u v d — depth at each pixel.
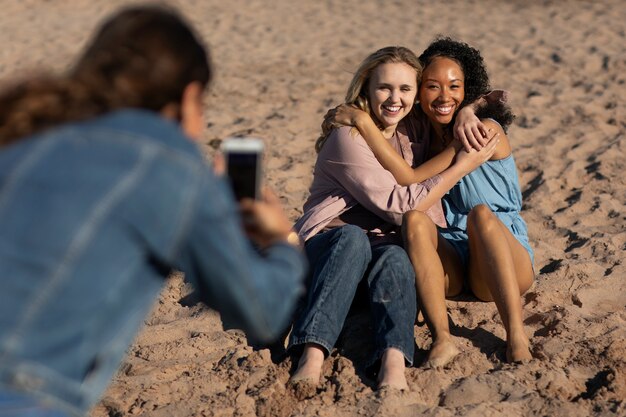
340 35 11.22
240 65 9.41
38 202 1.66
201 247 1.75
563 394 3.13
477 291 3.81
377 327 3.29
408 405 3.04
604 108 7.35
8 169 1.69
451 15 12.45
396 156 3.64
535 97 7.65
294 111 7.61
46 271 1.62
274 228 1.99
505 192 3.84
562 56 9.23
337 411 3.03
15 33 11.67
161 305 4.06
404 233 3.50
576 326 3.63
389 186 3.58
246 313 1.78
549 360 3.35
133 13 1.84
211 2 13.88
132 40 1.80
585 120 7.01
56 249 1.63
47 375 1.62
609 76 8.44
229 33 11.45
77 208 1.65
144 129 1.74
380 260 3.38
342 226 3.42
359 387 3.18
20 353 1.61
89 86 1.78
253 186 2.02
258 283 1.78
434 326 3.41
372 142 3.62
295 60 9.63
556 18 11.81
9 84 1.80
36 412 1.62
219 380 3.31
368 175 3.58
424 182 3.61
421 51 9.96
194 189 1.72
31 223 1.64
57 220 1.64
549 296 3.93
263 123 7.20
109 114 1.77
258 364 3.38
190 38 1.85
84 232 1.64
